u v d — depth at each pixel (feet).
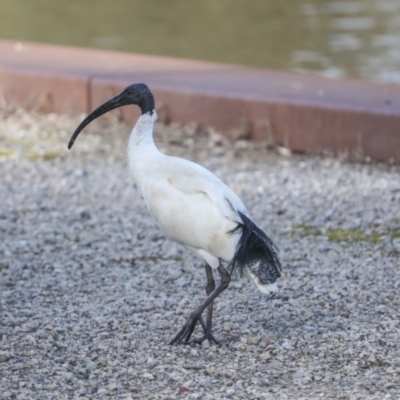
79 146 53.11
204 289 34.55
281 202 44.19
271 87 55.42
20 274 36.32
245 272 28.58
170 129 55.06
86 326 30.68
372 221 41.34
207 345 29.09
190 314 30.50
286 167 49.44
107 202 45.03
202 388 25.96
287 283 34.65
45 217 43.01
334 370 27.07
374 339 29.12
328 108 50.78
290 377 26.66
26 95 59.11
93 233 41.06
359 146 50.26
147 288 34.76
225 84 56.13
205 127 54.65
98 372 27.12
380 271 35.58
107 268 37.04
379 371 26.89
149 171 30.91
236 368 27.35
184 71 59.82
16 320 31.17
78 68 59.93
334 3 97.55
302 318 31.24
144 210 44.04
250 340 29.30
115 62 62.18
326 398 25.11
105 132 55.57
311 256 37.63
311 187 46.16
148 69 60.18
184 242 29.60
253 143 53.16
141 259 38.09
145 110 31.89
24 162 50.65
